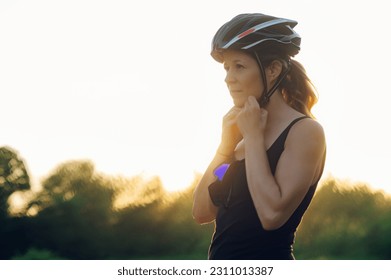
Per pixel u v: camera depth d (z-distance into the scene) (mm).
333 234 50156
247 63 6047
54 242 58938
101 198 58969
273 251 5910
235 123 6711
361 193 50500
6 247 58438
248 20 6066
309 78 6379
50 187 59406
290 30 6184
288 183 5754
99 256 58875
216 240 6191
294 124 5941
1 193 58500
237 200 6039
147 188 58125
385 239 50000
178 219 57438
